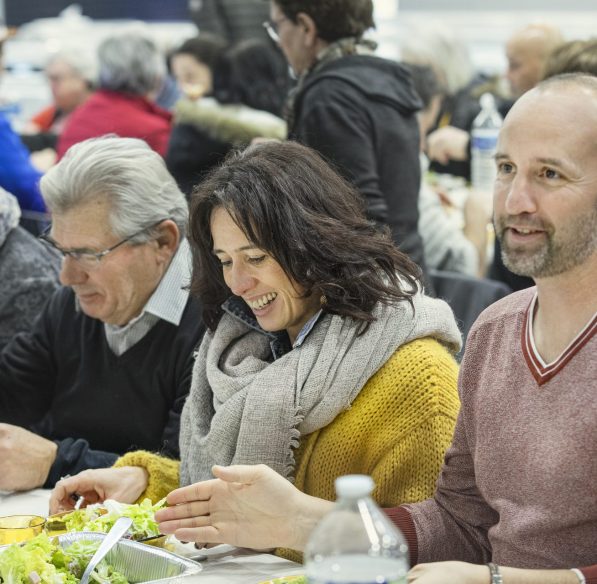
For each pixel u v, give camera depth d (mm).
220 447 2303
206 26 7449
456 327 2352
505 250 1752
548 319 1785
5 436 2666
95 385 2863
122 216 2645
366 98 3553
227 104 4867
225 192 2217
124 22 9281
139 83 5801
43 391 3029
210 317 2514
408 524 2008
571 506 1720
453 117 6344
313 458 2244
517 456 1795
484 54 8086
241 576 2006
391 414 2180
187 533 2016
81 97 7371
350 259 2213
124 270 2693
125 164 2656
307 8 3584
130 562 1956
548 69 4055
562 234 1695
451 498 2043
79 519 2166
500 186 1753
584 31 7902
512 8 8047
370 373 2213
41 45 8883
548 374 1762
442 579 1621
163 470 2482
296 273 2213
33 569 1813
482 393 1880
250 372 2357
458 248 4488
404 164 3648
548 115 1683
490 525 2006
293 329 2377
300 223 2199
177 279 2752
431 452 2145
